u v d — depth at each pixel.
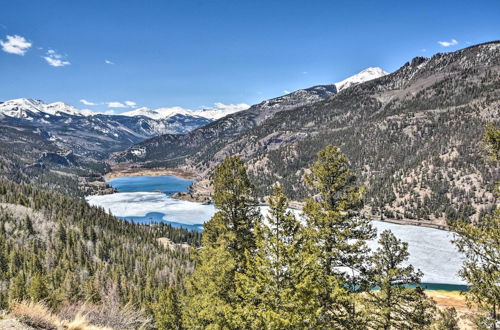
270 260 15.55
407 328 24.06
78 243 114.12
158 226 160.00
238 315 15.66
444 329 30.84
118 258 112.06
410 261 105.56
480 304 17.00
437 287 84.12
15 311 10.12
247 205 24.61
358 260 21.75
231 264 19.67
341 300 19.17
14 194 155.50
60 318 11.62
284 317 13.97
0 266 88.31
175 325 35.22
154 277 90.00
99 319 12.80
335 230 20.70
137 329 14.08
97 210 167.50
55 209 147.50
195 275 25.72
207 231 25.50
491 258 16.19
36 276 38.59
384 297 25.14
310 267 15.65
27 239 114.62
